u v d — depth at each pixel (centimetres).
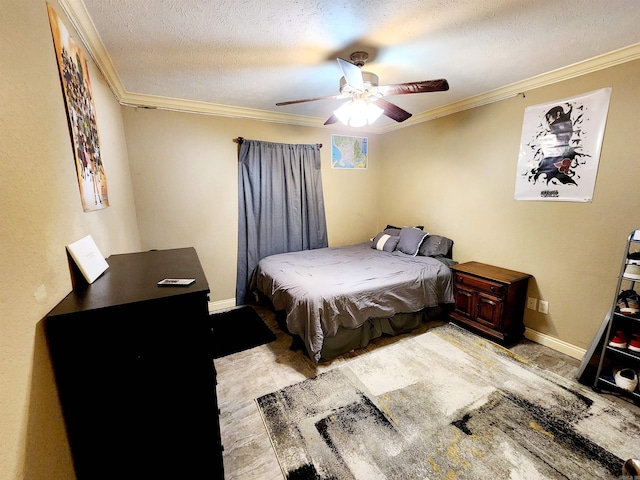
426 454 150
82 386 97
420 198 379
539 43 188
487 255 304
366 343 253
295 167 370
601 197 216
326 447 156
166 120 299
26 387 76
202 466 114
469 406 183
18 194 79
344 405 186
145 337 101
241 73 231
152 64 212
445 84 191
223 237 345
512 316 259
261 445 158
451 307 304
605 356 200
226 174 337
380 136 437
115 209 211
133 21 158
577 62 216
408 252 344
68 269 110
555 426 167
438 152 347
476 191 308
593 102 214
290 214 374
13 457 69
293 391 200
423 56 206
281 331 289
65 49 126
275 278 279
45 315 89
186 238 325
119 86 246
